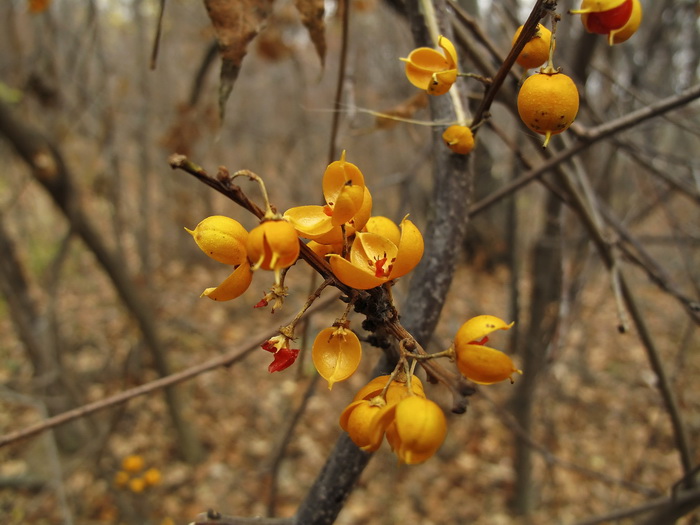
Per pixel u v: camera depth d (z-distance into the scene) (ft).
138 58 25.27
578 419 19.83
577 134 5.89
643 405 20.27
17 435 6.05
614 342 24.81
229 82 5.25
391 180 12.55
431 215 4.58
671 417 7.70
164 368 18.49
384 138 26.71
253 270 2.56
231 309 30.42
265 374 25.08
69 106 19.53
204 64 11.27
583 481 17.95
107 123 17.88
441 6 4.80
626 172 17.63
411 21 4.82
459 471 20.07
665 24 13.04
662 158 9.45
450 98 4.50
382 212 28.58
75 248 30.83
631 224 12.02
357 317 15.81
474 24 6.08
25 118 14.96
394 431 2.72
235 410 22.86
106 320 27.43
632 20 3.11
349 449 3.99
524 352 15.01
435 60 3.47
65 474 14.10
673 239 10.37
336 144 7.43
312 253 2.93
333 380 2.85
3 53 17.72
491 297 27.22
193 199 33.22
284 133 34.73
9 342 25.61
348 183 2.71
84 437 18.37
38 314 17.20
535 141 7.16
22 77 15.34
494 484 19.36
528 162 7.21
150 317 17.62
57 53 15.90
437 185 4.56
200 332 27.48
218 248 2.76
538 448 9.21
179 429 19.54
